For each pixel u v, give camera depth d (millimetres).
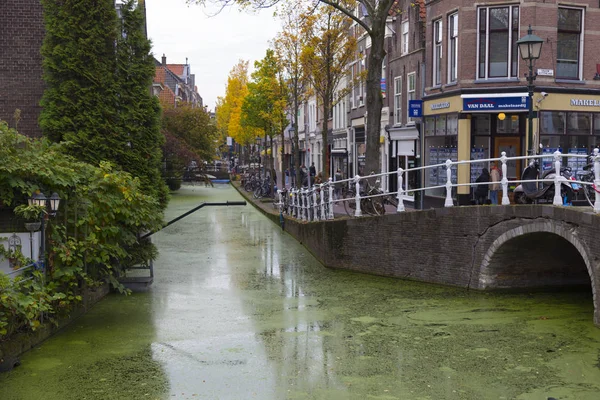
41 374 8047
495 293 12586
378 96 16984
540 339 9516
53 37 14367
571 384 7723
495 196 19812
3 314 7688
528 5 19531
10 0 16047
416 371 8203
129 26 14797
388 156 28266
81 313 10875
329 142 43219
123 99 14719
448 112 21234
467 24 20250
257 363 8516
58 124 14047
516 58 19891
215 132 45781
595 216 9875
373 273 14711
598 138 20484
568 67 20188
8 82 16047
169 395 7395
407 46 25859
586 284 13023
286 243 19844
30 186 8953
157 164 15242
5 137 8875
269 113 33094
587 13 20109
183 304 11805
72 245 9664
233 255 17500
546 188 11875
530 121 13828
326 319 10781
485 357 8727
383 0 16672
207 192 42750
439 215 13289
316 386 7691
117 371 8180
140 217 11398
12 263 8789
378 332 9977
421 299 12156
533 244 12320
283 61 26953
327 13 23203
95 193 10555
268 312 11250
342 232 15297
